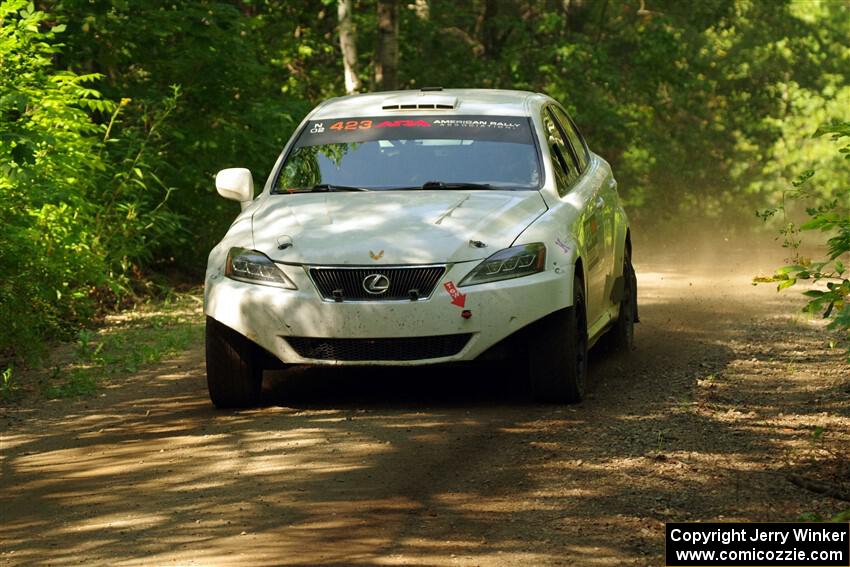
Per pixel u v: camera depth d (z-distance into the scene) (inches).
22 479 1008.9
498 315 1167.0
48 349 1620.3
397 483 953.5
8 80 1694.1
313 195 1311.5
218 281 1213.7
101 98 2282.2
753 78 3772.1
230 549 810.2
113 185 2103.8
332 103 1473.9
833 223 924.0
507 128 1380.4
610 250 1446.9
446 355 1179.3
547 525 842.2
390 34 2915.8
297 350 1191.6
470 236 1190.3
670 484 931.3
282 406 1243.8
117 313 1967.3
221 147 2440.9
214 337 1216.8
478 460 1013.2
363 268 1171.9
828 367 1386.6
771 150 3393.2
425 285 1168.8
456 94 1459.2
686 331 1689.2
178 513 895.1
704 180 3516.2
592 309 1334.9
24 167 1587.1
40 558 808.3
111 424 1205.7
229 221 2539.4
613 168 3567.9
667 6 3924.7
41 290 1652.3
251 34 2925.7
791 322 1737.2
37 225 1766.7
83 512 907.4
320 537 828.6
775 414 1157.7
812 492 906.7
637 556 780.0
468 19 3814.0
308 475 982.4
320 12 3622.0
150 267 2381.9
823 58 3772.1
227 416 1213.1
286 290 1183.6
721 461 992.9
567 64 3452.3
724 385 1300.4
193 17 2358.5
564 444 1057.5
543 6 3858.3
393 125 1397.6
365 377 1380.4
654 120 3759.8
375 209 1247.5
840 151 995.3
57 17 2224.4
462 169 1330.0
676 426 1113.4
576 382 1205.7
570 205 1299.2
